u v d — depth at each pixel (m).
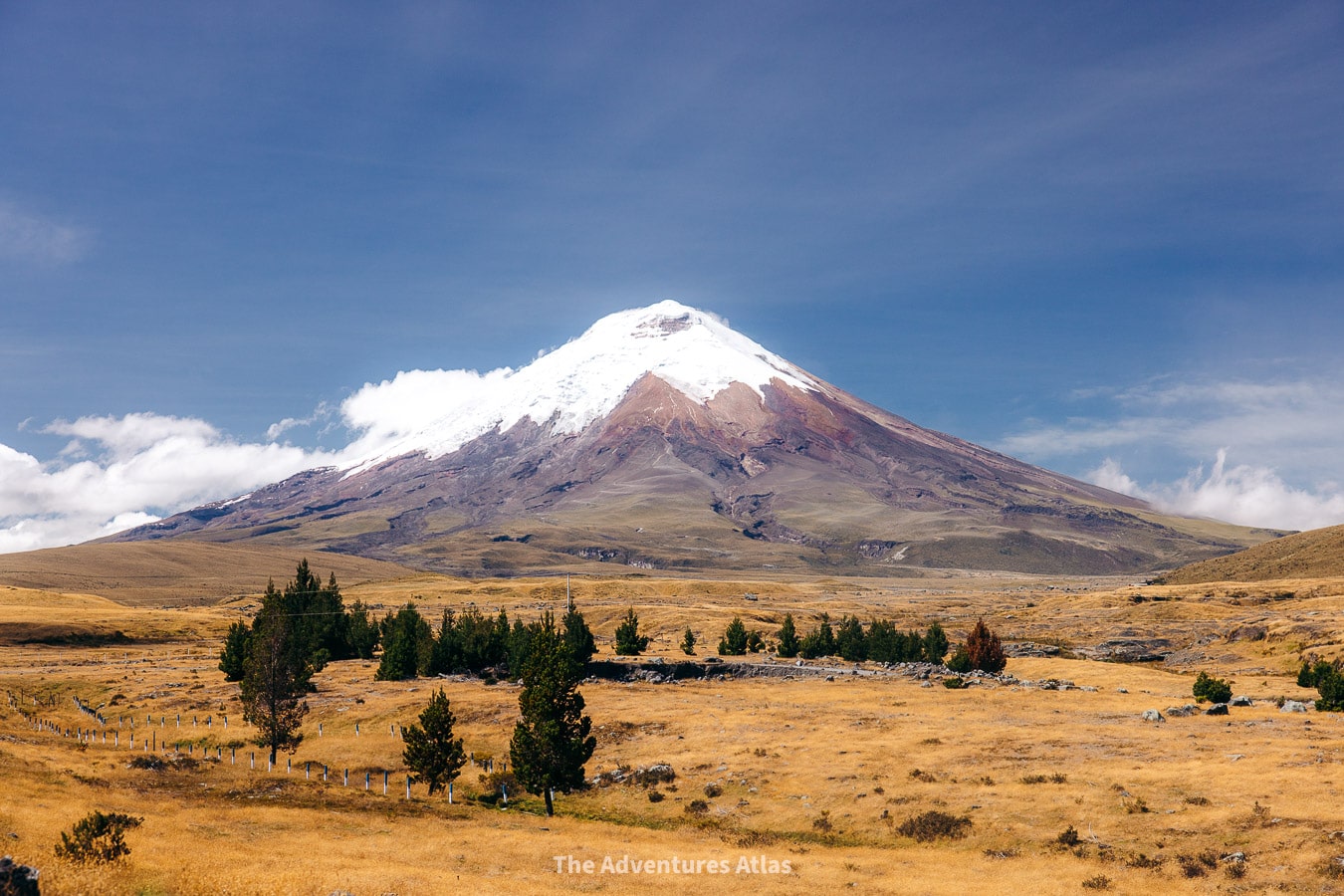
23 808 47.50
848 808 58.59
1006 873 45.41
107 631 188.25
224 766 80.75
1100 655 147.00
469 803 70.94
